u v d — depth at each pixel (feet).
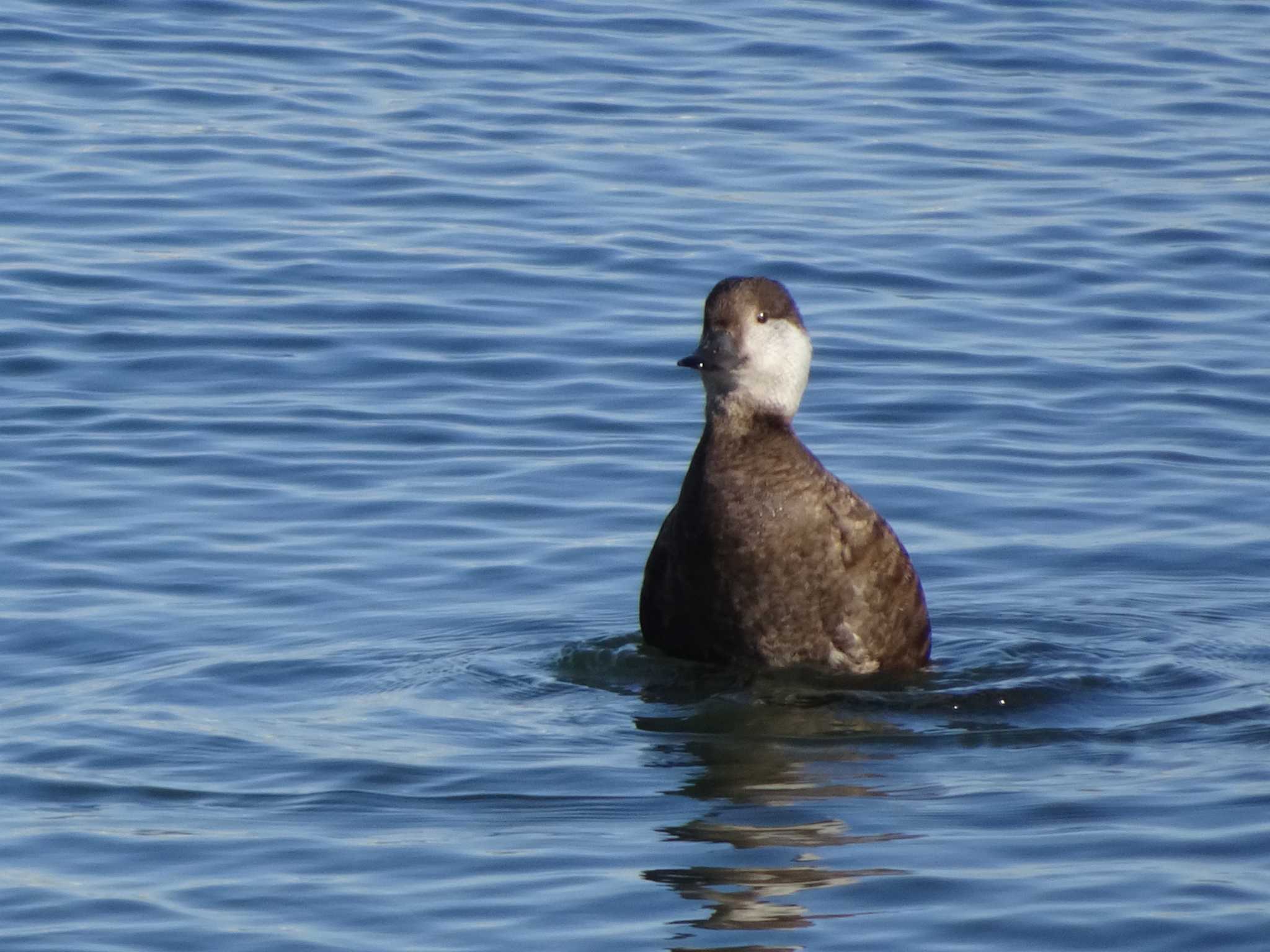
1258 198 64.44
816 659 36.17
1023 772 31.45
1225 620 38.81
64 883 27.84
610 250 59.36
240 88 71.92
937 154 67.82
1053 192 64.69
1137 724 33.50
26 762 31.76
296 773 31.35
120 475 45.14
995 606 39.47
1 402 49.01
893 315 55.72
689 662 36.55
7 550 41.01
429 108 70.85
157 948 26.07
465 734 32.96
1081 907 26.81
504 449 47.09
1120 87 74.49
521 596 39.55
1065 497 44.91
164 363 51.57
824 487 36.17
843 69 75.97
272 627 37.81
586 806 30.25
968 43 79.05
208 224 60.44
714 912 26.86
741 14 82.33
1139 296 57.21
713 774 31.42
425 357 52.44
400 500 44.19
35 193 61.93
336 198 62.75
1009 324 55.36
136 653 36.52
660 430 48.44
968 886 27.45
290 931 26.45
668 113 70.90
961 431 48.65
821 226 61.62
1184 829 29.07
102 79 72.08
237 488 44.68
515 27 79.87
